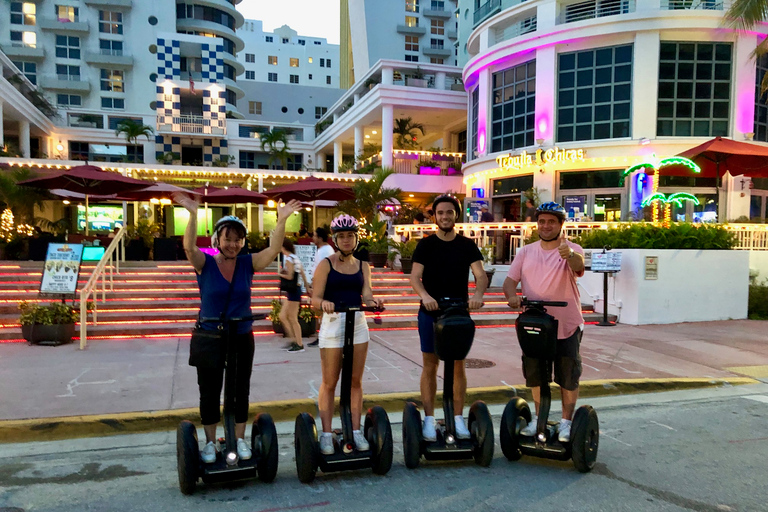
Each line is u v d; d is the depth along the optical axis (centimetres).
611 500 329
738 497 335
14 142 3025
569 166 1830
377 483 354
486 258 1255
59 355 697
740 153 1173
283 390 551
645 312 995
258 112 4894
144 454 405
